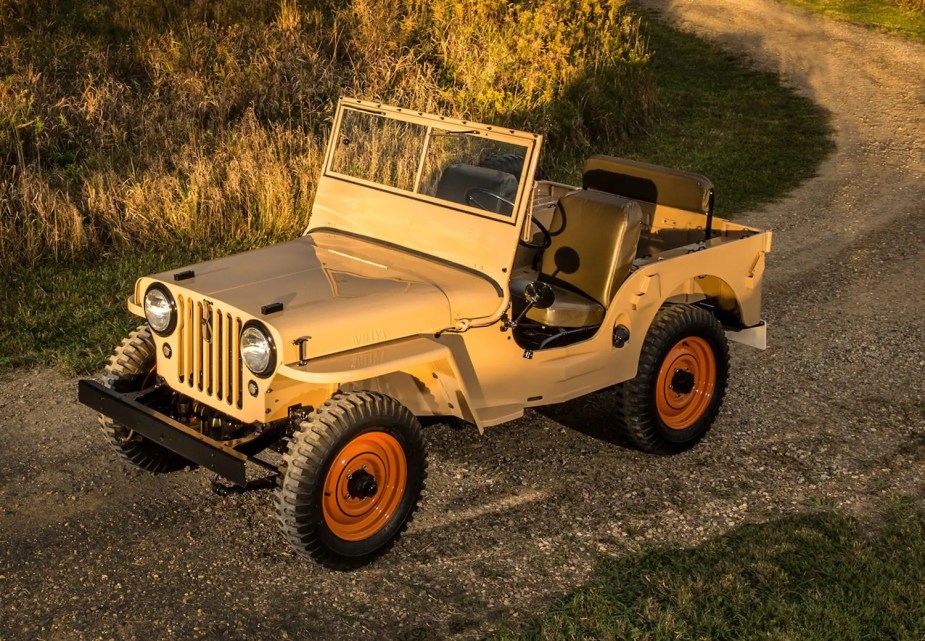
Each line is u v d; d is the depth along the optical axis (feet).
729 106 58.29
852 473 18.25
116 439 16.29
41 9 42.98
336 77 42.83
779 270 31.09
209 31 43.78
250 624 13.46
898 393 21.94
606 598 14.06
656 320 17.81
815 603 13.98
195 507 16.35
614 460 18.44
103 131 34.83
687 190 19.44
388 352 13.88
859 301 28.14
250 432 14.85
